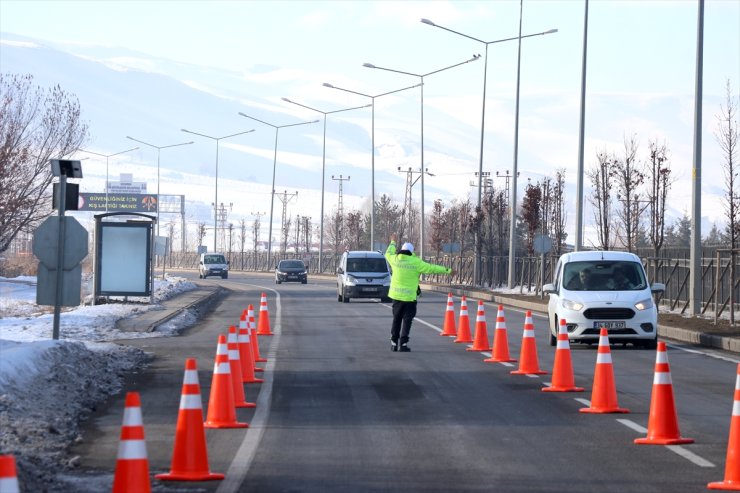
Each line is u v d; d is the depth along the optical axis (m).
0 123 44.47
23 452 12.38
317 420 15.58
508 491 10.90
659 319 36.62
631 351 26.97
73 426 14.81
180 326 35.75
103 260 43.88
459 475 11.70
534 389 19.17
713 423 15.21
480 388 19.31
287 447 13.39
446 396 18.22
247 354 20.25
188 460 11.45
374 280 51.84
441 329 34.53
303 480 11.42
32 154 46.22
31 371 18.17
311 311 44.88
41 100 46.94
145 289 44.00
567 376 18.97
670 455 12.86
